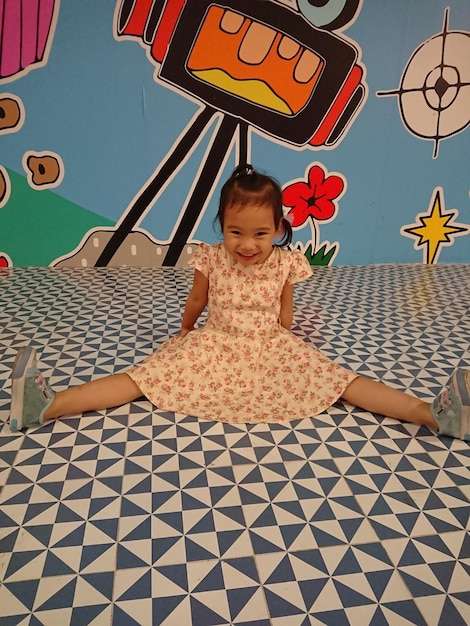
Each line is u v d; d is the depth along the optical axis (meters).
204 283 1.23
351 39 1.87
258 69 1.87
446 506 0.88
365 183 2.08
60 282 1.88
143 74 1.82
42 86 1.78
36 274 1.95
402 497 0.89
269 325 1.19
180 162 1.95
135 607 0.69
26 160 1.86
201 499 0.87
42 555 0.76
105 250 2.04
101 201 1.96
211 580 0.73
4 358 1.32
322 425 1.08
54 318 1.58
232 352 1.17
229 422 1.07
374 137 2.01
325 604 0.70
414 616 0.69
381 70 1.93
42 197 1.92
